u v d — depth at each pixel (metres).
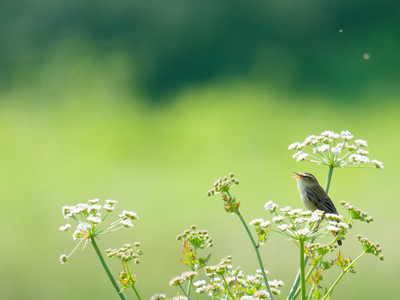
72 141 18.78
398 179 12.79
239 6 24.73
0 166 16.25
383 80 20.34
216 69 23.31
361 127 17.80
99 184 14.42
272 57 23.23
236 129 18.48
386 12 23.41
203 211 10.84
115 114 21.27
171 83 23.16
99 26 25.64
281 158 15.64
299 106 20.03
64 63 23.98
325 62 22.30
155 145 17.92
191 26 24.91
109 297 7.37
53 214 11.83
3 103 22.08
